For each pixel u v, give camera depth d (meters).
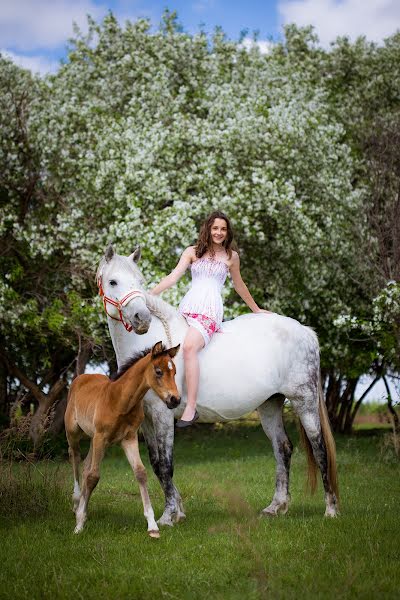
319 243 13.05
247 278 13.68
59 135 13.41
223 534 5.74
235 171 12.52
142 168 12.30
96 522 6.29
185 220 11.30
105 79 15.66
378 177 12.79
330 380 17.91
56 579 4.50
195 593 4.29
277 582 4.39
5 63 14.96
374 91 17.92
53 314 12.27
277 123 12.78
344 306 13.91
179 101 14.20
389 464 10.68
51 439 12.38
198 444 15.63
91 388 6.34
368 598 4.10
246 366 6.56
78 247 12.45
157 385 5.40
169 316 6.47
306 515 6.94
